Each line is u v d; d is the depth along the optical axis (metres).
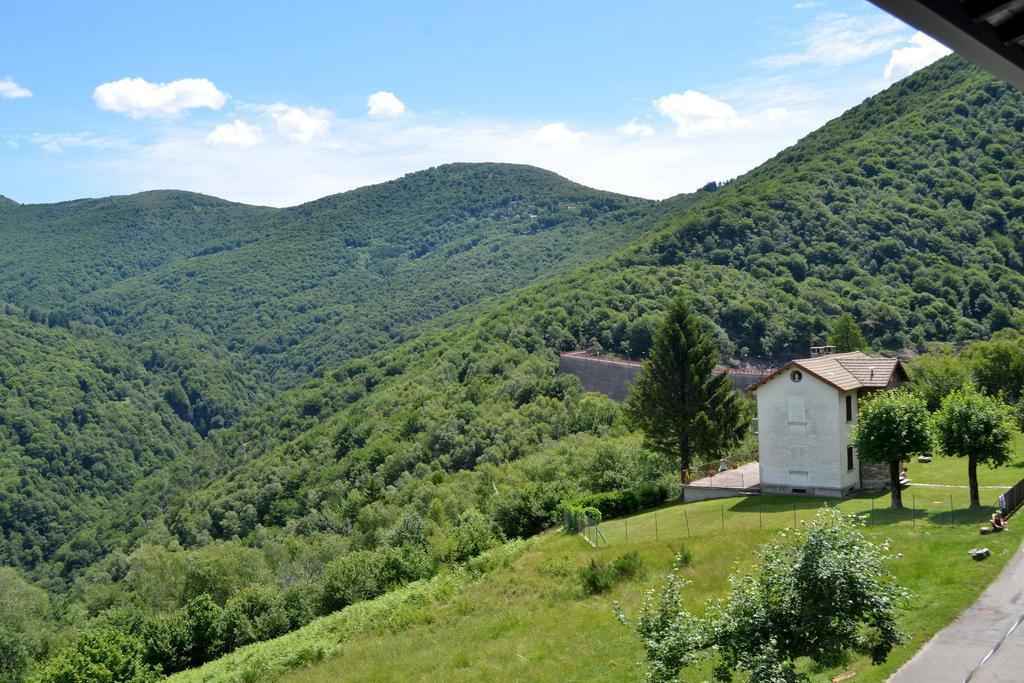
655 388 66.31
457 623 36.09
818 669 21.50
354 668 32.88
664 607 18.05
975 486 38.44
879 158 194.75
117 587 105.81
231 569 91.12
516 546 51.47
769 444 50.75
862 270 160.25
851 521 17.47
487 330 182.62
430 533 75.50
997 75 8.87
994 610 24.67
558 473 82.25
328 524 123.31
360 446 155.88
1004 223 160.38
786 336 142.12
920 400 40.25
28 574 183.88
